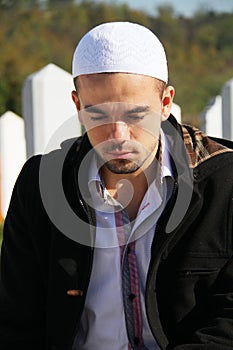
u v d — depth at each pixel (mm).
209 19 49656
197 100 36094
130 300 3201
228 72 41250
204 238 3090
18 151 9469
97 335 3256
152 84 2965
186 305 3143
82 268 3191
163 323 3189
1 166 9375
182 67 40844
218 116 9602
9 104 24062
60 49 36344
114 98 2924
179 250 3117
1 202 9367
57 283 3230
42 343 3414
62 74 7754
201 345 2984
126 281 3201
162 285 3141
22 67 30016
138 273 3197
